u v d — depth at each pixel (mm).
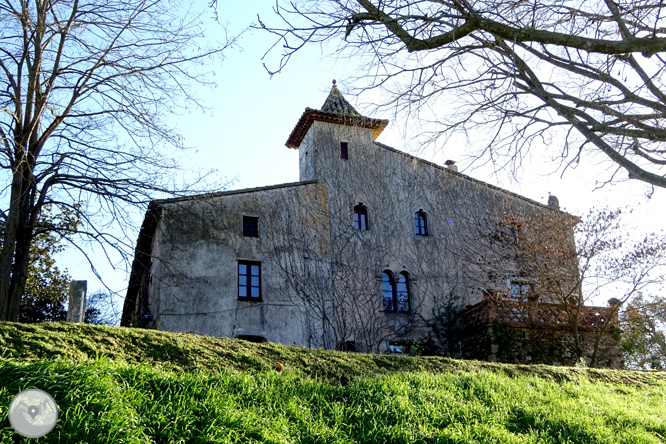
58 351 9664
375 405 9383
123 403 7250
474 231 25703
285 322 21609
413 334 23359
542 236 22531
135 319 20156
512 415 10352
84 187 16969
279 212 23141
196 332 20219
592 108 8391
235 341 12375
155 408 7559
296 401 9172
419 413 9438
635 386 14750
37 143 16828
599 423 10500
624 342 27297
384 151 26062
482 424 9453
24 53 16859
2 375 7199
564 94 8500
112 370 8000
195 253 21125
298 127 26234
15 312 16484
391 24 8117
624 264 21031
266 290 21750
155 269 21188
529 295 21656
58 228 16984
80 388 7137
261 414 8273
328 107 26312
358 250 23906
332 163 25000
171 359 10758
